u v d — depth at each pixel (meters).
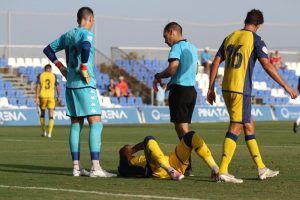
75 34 25.31
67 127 68.31
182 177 23.52
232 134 23.28
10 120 73.56
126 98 84.44
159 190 21.05
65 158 33.31
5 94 80.88
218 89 90.88
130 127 66.94
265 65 23.14
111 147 40.56
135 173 24.45
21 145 42.59
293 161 30.66
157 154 23.66
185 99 25.33
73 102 25.41
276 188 21.55
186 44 25.45
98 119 25.34
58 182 23.20
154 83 25.47
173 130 60.53
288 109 90.00
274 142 44.44
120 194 20.14
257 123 76.50
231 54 23.39
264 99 95.81
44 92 53.56
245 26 23.83
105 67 91.06
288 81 100.94
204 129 62.47
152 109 81.19
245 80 23.28
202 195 19.98
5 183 22.95
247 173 25.89
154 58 93.69
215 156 34.09
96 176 24.80
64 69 25.95
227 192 20.64
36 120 75.12
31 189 21.31
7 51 86.44
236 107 23.30
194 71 25.58
